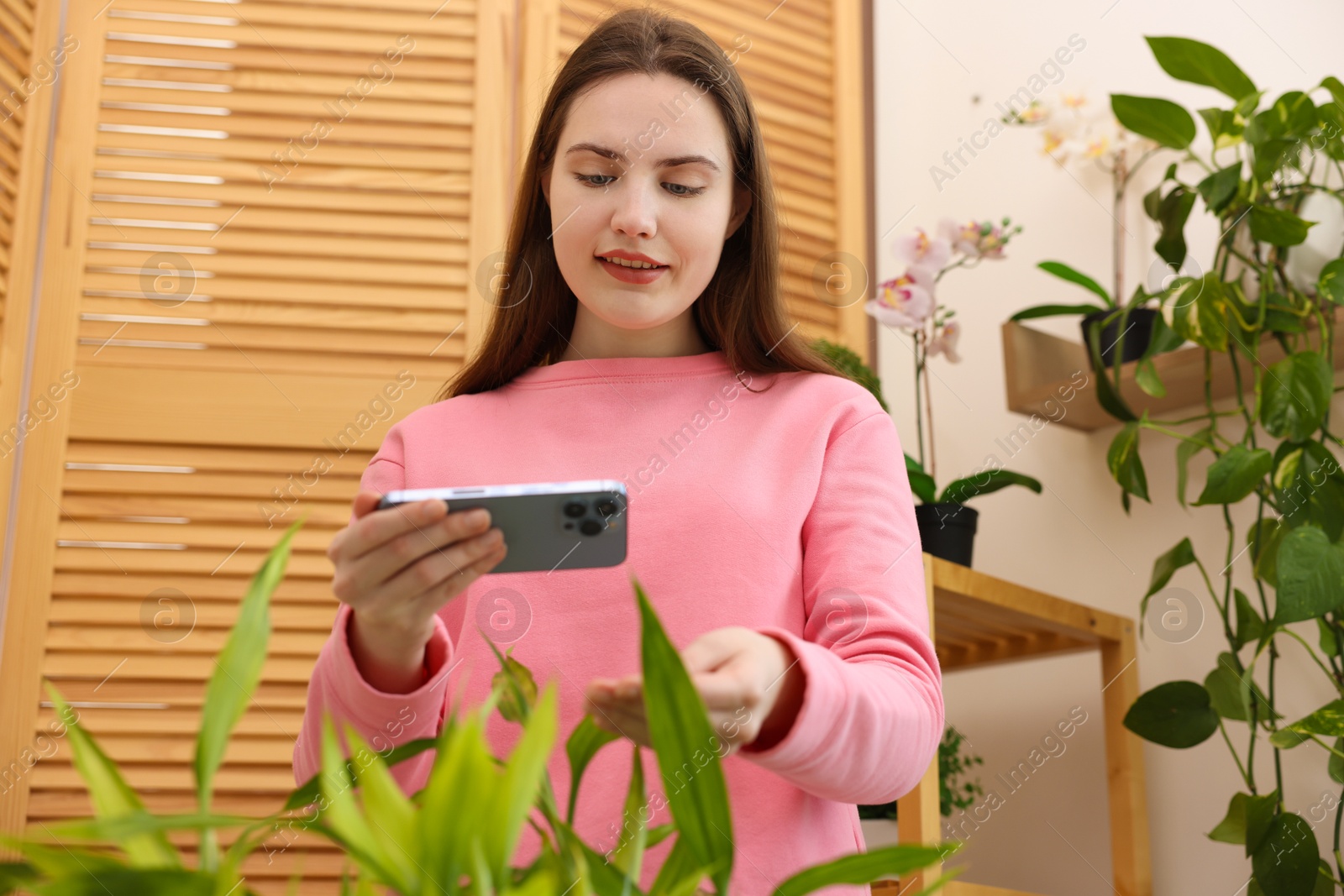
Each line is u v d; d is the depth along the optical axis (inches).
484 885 10.2
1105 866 62.9
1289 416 54.1
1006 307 74.8
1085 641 64.5
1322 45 62.2
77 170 66.6
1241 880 57.9
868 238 82.0
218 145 68.7
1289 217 54.0
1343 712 49.8
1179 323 57.0
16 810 58.9
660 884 13.5
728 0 77.2
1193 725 55.3
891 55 85.3
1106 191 70.2
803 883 12.6
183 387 65.2
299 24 71.1
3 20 64.9
